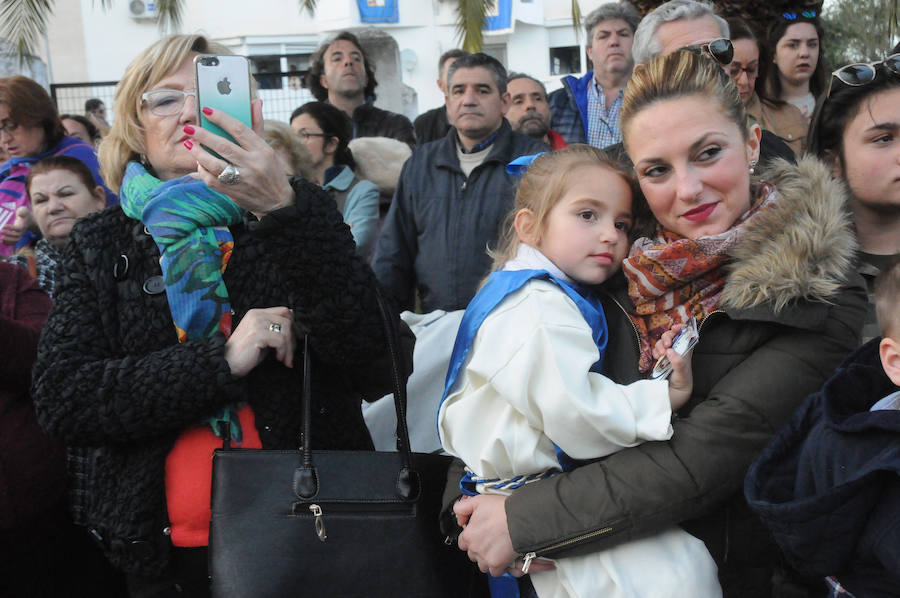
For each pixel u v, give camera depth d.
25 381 2.21
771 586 1.63
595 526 1.56
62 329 1.80
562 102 4.58
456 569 1.77
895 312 1.40
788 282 1.53
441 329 2.78
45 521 2.24
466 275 3.39
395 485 1.75
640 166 1.66
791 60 3.55
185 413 1.73
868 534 1.32
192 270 1.80
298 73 8.48
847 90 2.00
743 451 1.55
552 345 1.56
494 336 1.62
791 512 1.34
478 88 3.47
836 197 1.63
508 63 11.21
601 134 4.40
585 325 1.63
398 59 7.48
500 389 1.58
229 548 1.68
